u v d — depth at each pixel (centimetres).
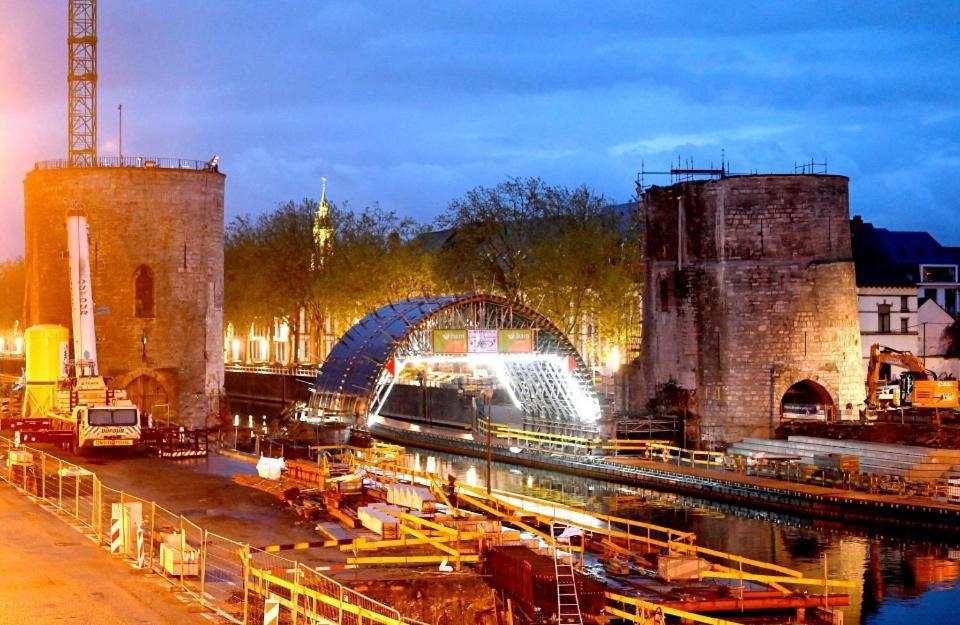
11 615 3347
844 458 6750
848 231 8700
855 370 8650
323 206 14388
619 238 11638
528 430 9731
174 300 9156
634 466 7719
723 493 6931
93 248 9025
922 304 11888
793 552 5572
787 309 8519
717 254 8650
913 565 5319
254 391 14500
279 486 5594
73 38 10756
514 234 11700
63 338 8031
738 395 8538
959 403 8362
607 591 4144
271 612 3075
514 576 3850
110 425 6862
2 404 8631
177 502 5319
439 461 8981
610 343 11381
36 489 5262
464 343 8450
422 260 13125
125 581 3731
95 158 9300
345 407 8525
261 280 14325
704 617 3806
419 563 4147
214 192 9362
